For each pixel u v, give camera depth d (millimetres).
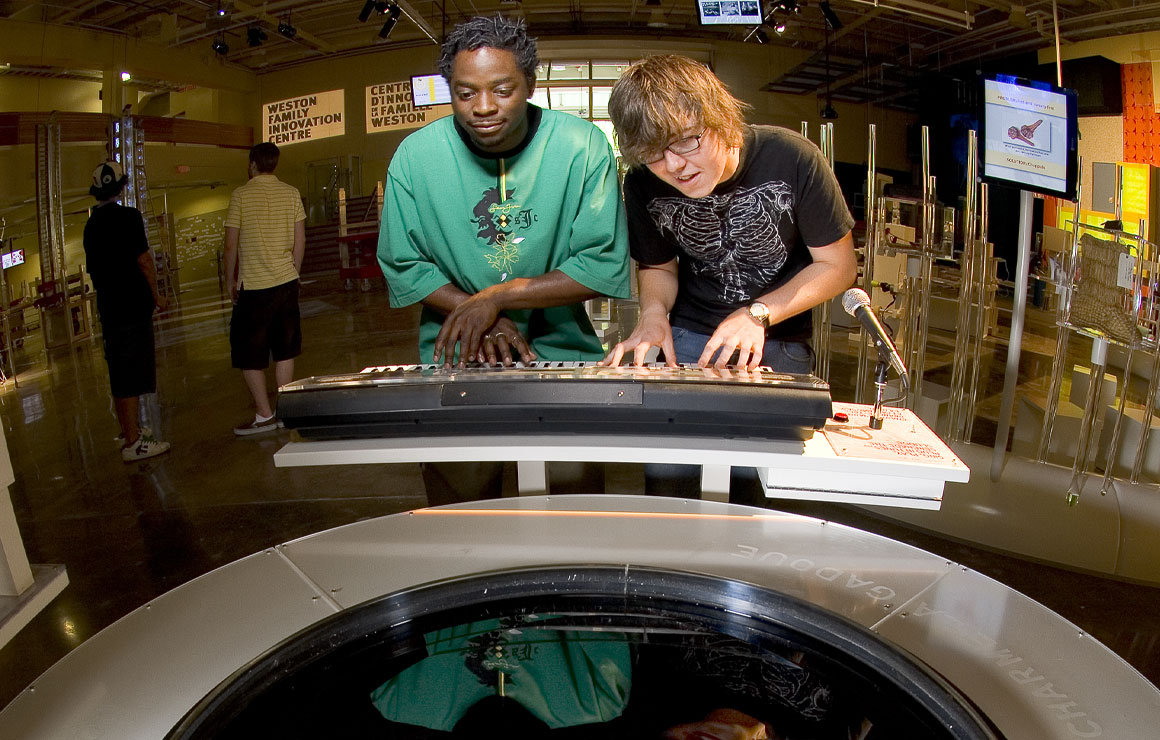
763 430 1265
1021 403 2900
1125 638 2053
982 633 885
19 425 4676
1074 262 2396
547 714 812
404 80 14766
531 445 1274
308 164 15531
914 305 3285
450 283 1675
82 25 11492
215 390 5168
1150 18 9039
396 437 1322
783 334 1851
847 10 11867
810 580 1000
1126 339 2254
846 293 1421
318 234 14773
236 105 15391
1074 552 2383
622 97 1340
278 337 4129
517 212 1583
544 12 13383
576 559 1063
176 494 3295
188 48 13445
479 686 859
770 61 14367
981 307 2729
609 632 959
